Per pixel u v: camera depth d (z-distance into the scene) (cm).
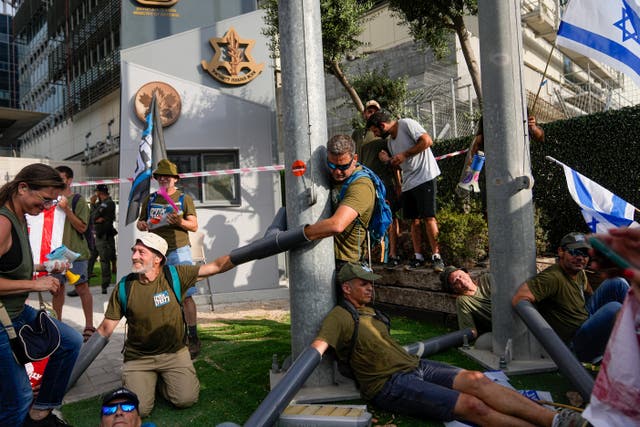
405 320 617
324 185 390
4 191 293
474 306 484
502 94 427
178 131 823
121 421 278
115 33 2602
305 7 390
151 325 376
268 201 855
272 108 872
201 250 738
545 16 1900
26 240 301
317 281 381
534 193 762
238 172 800
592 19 411
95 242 919
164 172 529
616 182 673
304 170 380
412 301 621
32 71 5103
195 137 831
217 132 839
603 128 688
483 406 304
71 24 3297
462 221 622
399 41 1833
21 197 293
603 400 193
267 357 486
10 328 285
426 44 1274
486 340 455
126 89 808
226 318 681
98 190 934
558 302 413
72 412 380
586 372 330
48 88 4309
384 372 334
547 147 746
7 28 6184
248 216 845
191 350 499
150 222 532
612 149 678
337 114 1759
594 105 1605
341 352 351
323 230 359
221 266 397
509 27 426
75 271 534
